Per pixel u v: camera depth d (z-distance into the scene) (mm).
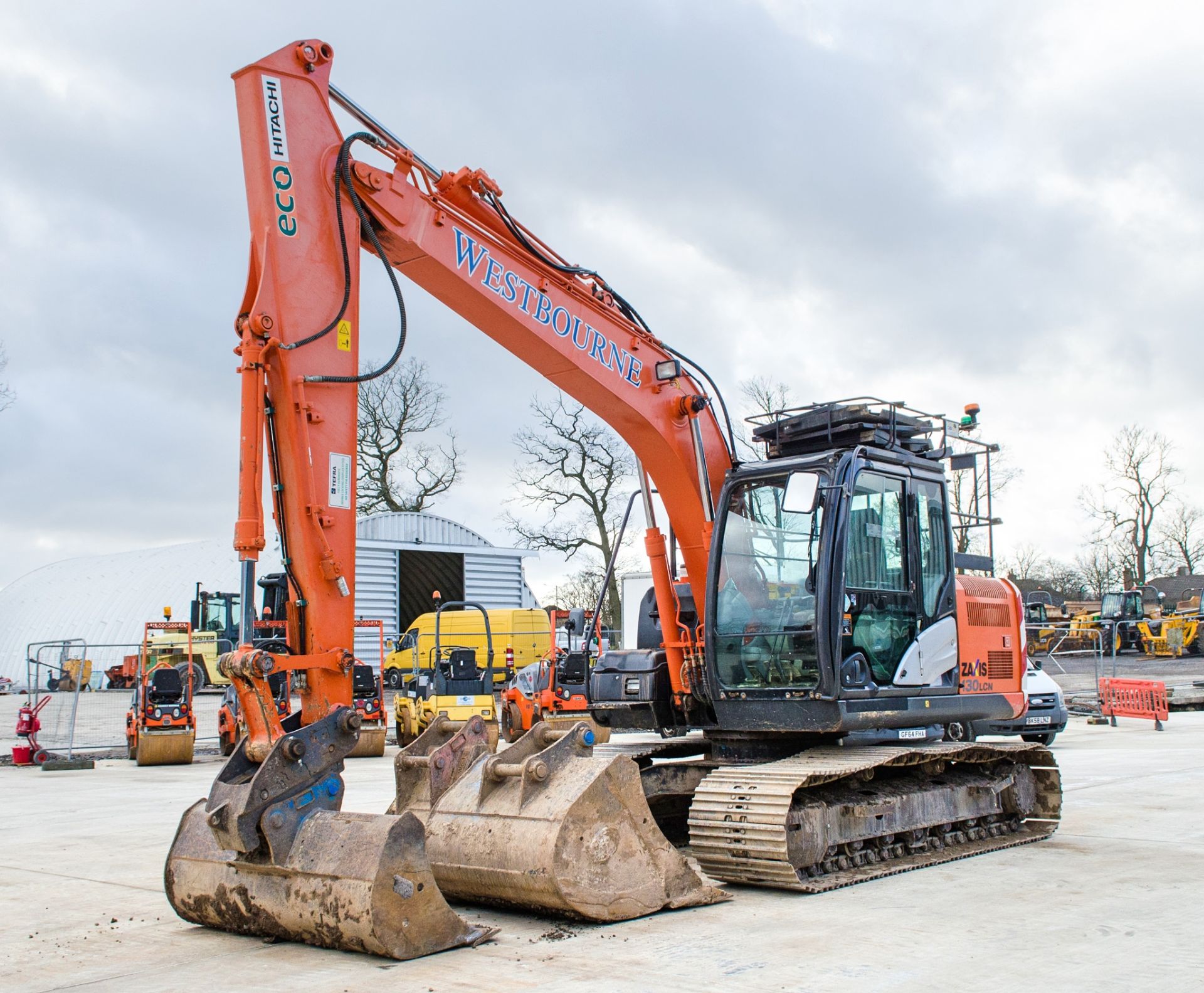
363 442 43219
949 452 8945
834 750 7578
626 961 5082
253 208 6121
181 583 43281
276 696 10336
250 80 6160
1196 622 37531
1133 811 9898
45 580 51750
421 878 5293
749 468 7914
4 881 7387
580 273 7562
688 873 6234
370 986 4746
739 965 4988
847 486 7406
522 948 5344
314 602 5852
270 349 5902
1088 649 40031
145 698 16422
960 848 7949
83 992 4805
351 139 6297
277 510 5984
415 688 18234
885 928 5672
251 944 5590
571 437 39500
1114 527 52188
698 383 8359
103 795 12344
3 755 17562
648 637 8984
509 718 17656
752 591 7699
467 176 7004
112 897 6836
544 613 29250
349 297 6191
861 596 7590
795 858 6672
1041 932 5578
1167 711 19750
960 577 8945
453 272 6793
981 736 15906
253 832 5367
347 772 14273
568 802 5809
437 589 40031
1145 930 5605
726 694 7660
